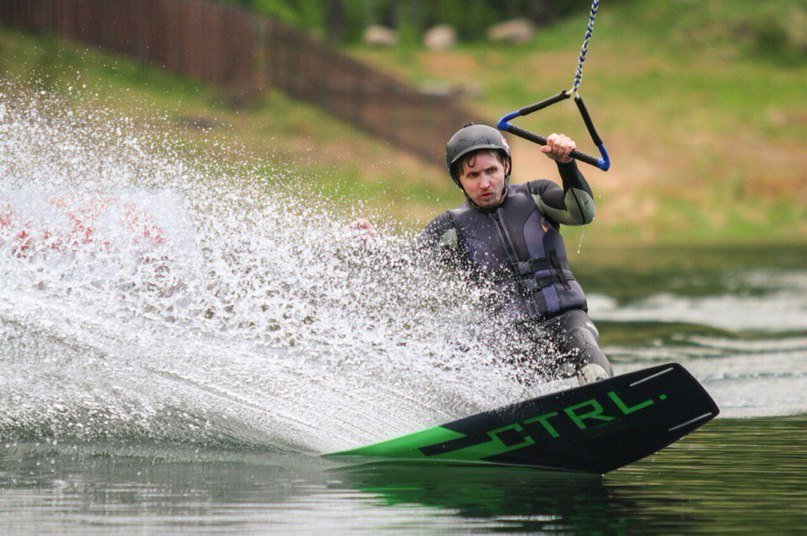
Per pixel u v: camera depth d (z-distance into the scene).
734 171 101.88
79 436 19.27
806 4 143.12
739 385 25.92
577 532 13.61
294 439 18.92
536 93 117.31
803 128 113.12
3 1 85.69
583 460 17.53
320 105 91.38
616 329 35.53
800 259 69.44
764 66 132.75
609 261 67.62
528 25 144.88
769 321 38.53
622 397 17.33
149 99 80.00
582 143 103.44
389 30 150.75
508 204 20.23
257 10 118.19
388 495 15.70
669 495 15.66
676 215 92.50
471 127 20.19
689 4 145.00
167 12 86.56
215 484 16.31
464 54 135.38
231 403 19.77
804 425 21.20
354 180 79.50
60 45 84.44
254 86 89.44
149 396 20.09
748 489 15.97
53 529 13.75
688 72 128.38
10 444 18.77
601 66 129.25
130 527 13.85
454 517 14.40
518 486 16.38
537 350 19.58
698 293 48.53
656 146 104.81
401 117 91.06
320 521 14.19
